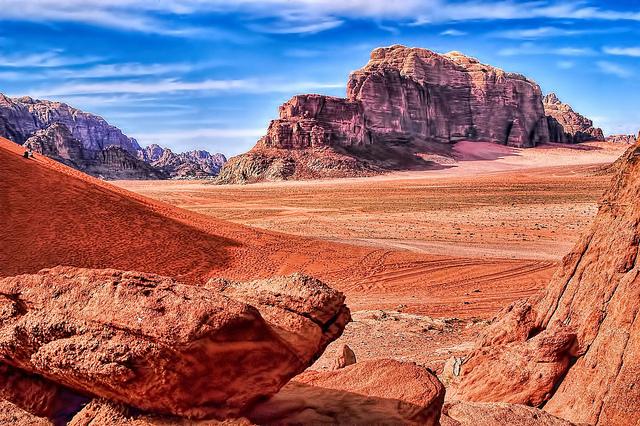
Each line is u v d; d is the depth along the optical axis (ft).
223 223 178.50
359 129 594.65
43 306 21.93
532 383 40.93
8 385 22.86
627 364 35.94
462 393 44.01
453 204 312.09
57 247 118.83
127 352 19.85
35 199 137.69
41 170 155.94
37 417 22.17
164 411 20.84
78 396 23.12
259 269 135.44
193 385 20.58
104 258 121.29
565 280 45.88
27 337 21.43
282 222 259.19
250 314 21.27
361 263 145.89
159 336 19.93
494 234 206.39
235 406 21.80
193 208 334.65
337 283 126.21
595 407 36.40
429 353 61.98
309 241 171.01
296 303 24.61
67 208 140.26
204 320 20.38
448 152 647.56
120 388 20.22
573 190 348.59
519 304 51.21
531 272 134.72
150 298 21.08
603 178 393.50
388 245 179.11
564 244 181.57
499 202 311.68
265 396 23.27
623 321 37.88
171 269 125.70
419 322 81.71
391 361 30.60
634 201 41.81
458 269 139.23
